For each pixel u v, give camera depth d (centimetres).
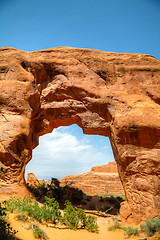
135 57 1698
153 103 1498
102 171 7831
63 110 1647
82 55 1702
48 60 1662
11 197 1129
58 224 1057
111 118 1488
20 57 1641
